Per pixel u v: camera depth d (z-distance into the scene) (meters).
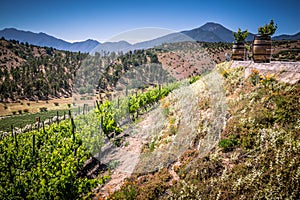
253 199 6.17
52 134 13.48
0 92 88.31
